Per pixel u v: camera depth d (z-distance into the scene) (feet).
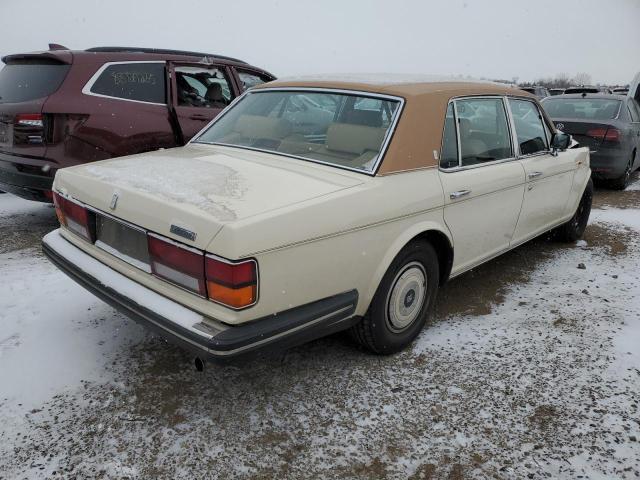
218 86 19.93
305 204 7.78
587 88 64.03
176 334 7.25
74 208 9.44
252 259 6.99
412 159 9.55
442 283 11.27
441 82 11.02
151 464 7.28
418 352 10.21
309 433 7.95
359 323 9.46
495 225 12.01
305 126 10.48
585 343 10.52
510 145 12.60
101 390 8.77
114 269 8.59
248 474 7.17
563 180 14.69
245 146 10.82
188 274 7.32
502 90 12.46
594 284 13.66
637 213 21.43
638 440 7.85
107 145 16.37
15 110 15.26
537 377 9.36
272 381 9.20
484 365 9.74
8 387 8.70
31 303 11.72
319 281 8.04
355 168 9.22
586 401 8.71
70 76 15.89
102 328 10.73
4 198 21.80
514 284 13.66
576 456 7.53
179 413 8.30
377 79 10.94
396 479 7.14
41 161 15.34
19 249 15.47
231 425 8.07
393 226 9.08
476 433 7.98
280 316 7.61
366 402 8.66
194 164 9.55
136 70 17.37
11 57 16.87
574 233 16.83
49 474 7.04
